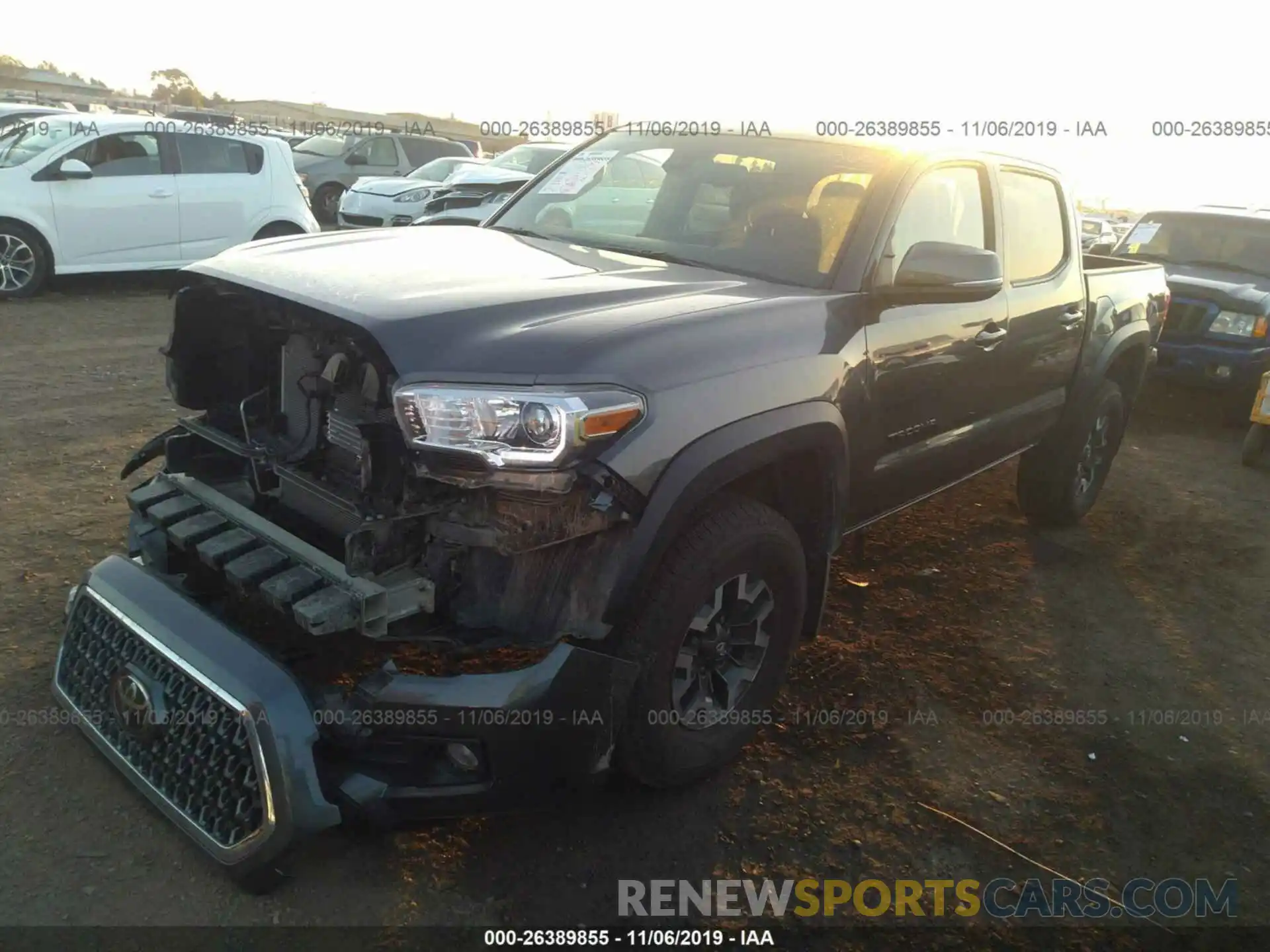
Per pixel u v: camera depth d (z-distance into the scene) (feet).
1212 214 31.01
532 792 8.17
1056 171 15.58
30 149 33.06
